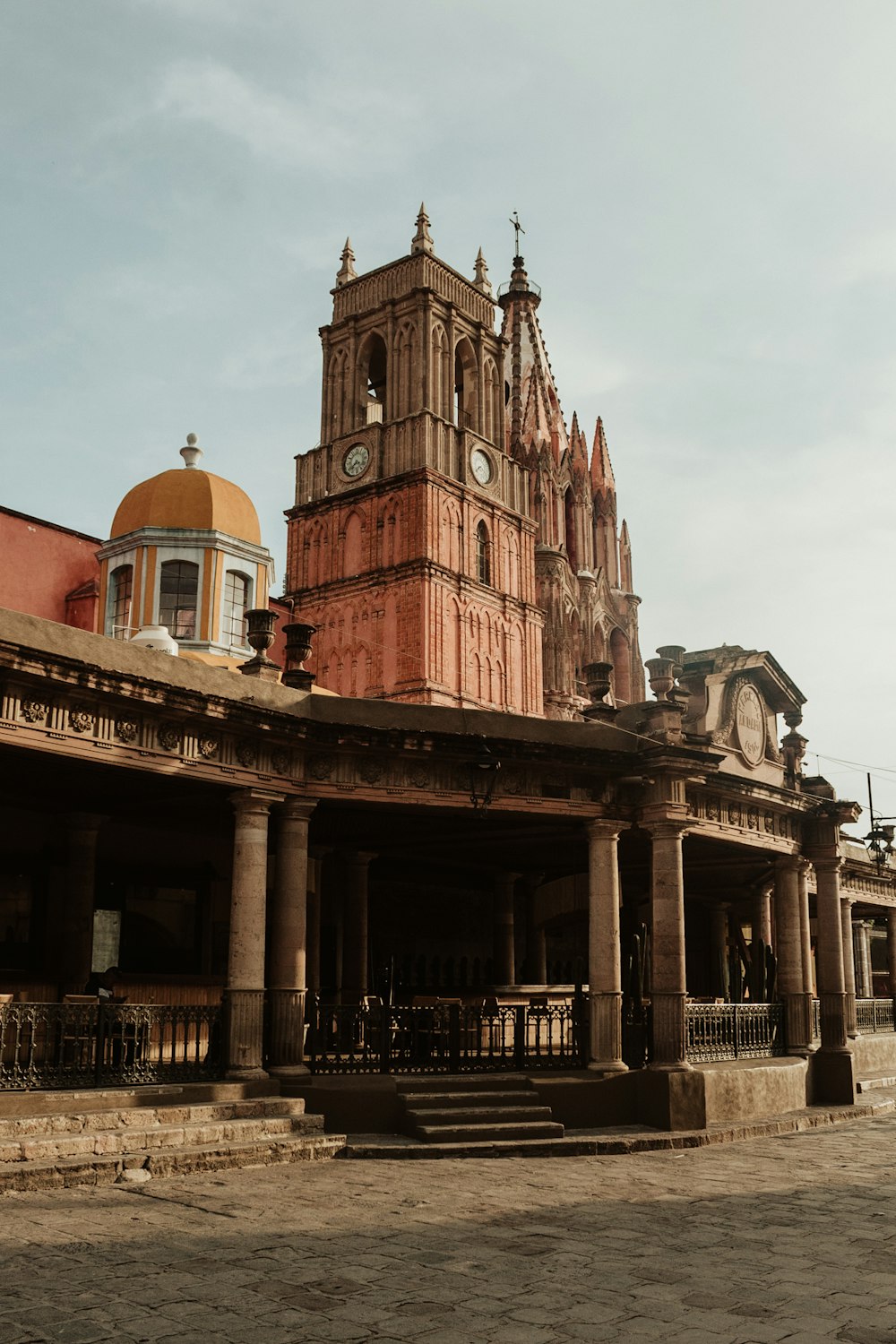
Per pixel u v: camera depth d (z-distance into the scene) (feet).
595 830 68.13
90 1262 32.78
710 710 78.74
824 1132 68.69
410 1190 45.55
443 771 65.21
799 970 83.15
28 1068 50.39
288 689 63.41
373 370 255.70
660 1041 65.77
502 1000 89.35
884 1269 34.35
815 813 85.05
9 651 48.55
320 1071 62.28
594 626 323.98
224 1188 44.68
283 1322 27.94
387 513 224.33
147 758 55.01
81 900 71.97
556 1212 41.88
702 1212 42.60
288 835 62.44
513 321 335.26
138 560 105.70
